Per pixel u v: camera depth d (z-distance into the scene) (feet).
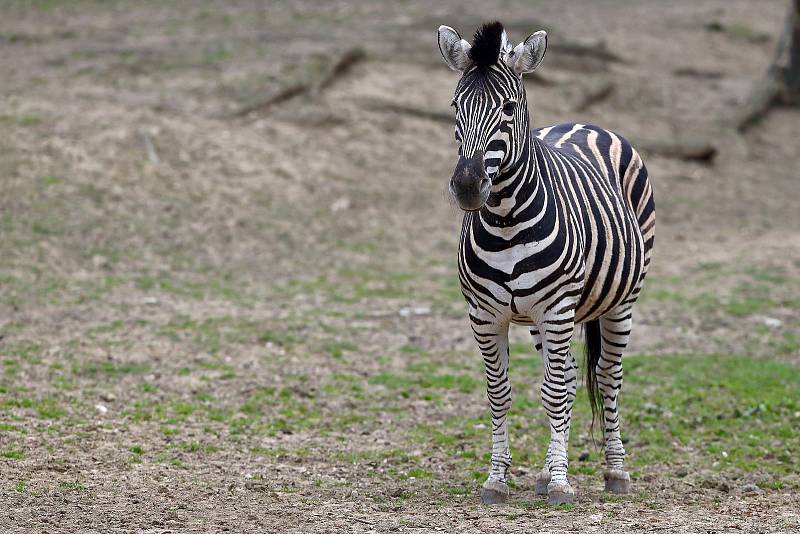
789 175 89.56
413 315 51.83
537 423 36.96
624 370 43.62
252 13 109.70
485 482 28.32
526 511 26.86
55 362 40.73
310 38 98.94
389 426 36.22
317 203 69.36
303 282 56.59
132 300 50.65
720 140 92.68
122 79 82.89
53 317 46.88
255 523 25.40
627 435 35.78
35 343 42.96
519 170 25.31
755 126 99.96
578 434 35.83
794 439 35.22
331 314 51.16
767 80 106.11
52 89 78.23
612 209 28.68
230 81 84.28
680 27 125.49
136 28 100.37
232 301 52.11
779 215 77.77
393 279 58.34
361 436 35.04
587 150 30.37
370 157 78.13
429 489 29.48
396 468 31.73
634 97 100.07
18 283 50.88
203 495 27.86
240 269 57.67
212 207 65.31
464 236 26.84
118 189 64.49
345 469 31.45
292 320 49.60
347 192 71.87
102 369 40.45
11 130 68.49
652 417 37.45
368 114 84.28
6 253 54.24
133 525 24.98
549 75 98.78
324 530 24.85
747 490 29.86
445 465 32.19
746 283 59.06
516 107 25.03
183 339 45.39
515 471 31.73
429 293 56.08
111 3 110.11
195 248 59.62
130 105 76.69
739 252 66.74
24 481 28.09
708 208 78.43
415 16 112.06
